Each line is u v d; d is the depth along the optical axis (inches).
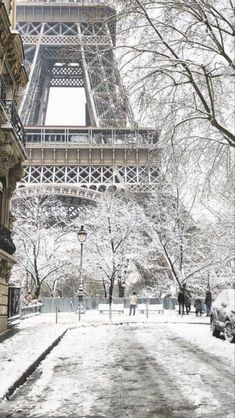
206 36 607.8
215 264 1600.6
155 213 1688.0
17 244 1931.6
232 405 327.3
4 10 748.6
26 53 2637.8
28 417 294.7
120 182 2065.7
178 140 638.5
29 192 2053.4
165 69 596.4
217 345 671.8
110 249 1941.4
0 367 429.7
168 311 1692.9
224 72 612.4
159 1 581.6
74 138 2524.6
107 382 407.8
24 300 1547.7
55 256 2036.2
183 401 339.6
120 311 1546.5
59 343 705.6
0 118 776.9
